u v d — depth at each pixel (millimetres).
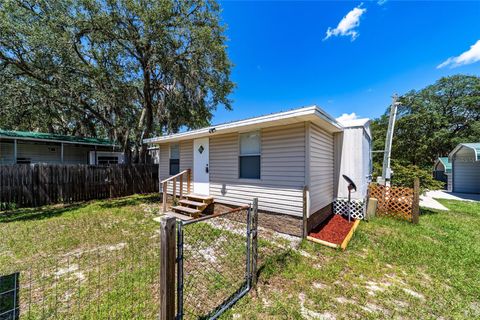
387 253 3668
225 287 2611
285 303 2336
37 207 7543
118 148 13453
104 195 9367
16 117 12594
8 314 2137
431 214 6766
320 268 3119
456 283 2787
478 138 17938
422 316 2176
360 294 2520
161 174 9023
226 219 5723
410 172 7062
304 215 4355
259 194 5277
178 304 1787
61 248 3799
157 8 9031
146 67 10547
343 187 6180
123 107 11117
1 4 7691
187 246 3893
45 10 8641
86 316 2102
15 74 9555
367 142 7332
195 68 11070
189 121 13062
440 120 19750
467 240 4359
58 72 8930
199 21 11023
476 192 12422
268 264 3127
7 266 3145
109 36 9500
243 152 5691
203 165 6844
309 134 4477
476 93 19172
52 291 2525
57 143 12188
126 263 3205
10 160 10664
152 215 6250
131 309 2199
